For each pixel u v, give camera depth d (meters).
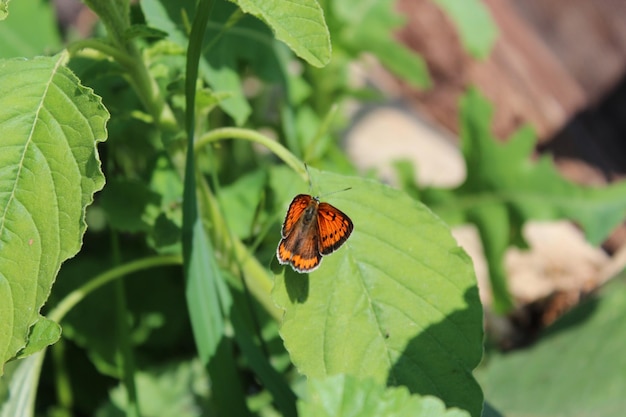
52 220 0.68
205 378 0.91
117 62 0.75
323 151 0.95
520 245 0.98
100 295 0.92
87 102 0.68
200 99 0.76
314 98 0.99
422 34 1.35
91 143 0.68
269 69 0.86
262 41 0.85
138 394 0.91
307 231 0.71
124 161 0.86
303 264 0.71
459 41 1.33
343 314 0.72
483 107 0.97
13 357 0.68
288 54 0.91
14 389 0.77
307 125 0.95
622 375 0.90
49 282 0.68
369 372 0.71
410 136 1.26
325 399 0.69
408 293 0.72
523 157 0.97
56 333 0.69
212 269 0.77
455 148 1.28
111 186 0.83
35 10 0.90
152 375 0.92
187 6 0.79
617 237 1.14
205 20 0.71
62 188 0.68
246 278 0.82
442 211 0.99
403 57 0.98
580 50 1.29
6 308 0.68
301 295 0.72
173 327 0.93
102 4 0.74
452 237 0.73
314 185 0.74
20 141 0.68
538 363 0.94
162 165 0.83
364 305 0.72
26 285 0.68
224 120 0.95
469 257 0.73
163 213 0.82
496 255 0.98
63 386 0.92
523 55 1.31
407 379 0.72
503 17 1.31
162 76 0.78
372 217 0.73
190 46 0.72
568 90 1.30
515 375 0.94
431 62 1.34
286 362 0.87
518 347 1.04
